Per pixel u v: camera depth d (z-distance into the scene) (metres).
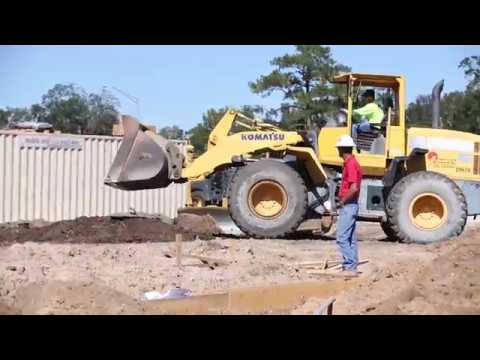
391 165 14.93
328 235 16.61
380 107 15.70
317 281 9.73
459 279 8.40
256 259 11.62
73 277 9.70
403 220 14.80
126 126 14.77
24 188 19.39
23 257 11.34
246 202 14.79
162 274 10.32
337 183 15.28
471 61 45.88
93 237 13.85
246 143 15.20
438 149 15.66
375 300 8.52
